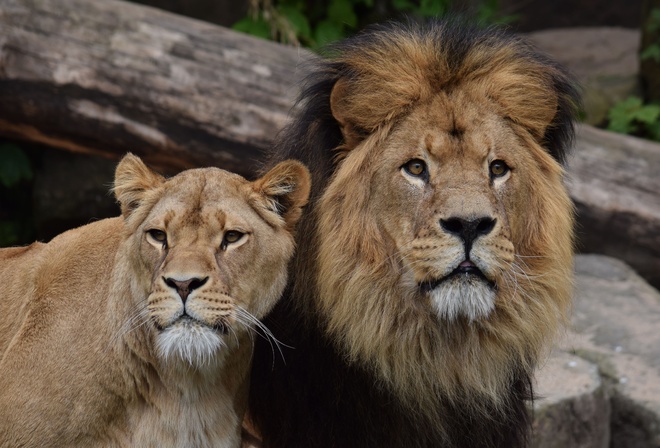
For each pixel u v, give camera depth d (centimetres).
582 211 1266
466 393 698
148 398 661
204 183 644
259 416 766
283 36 1505
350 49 732
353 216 689
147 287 632
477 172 664
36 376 655
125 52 1197
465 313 651
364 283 684
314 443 732
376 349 690
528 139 712
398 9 1570
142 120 1205
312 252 708
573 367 992
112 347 648
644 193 1272
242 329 642
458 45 708
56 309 673
